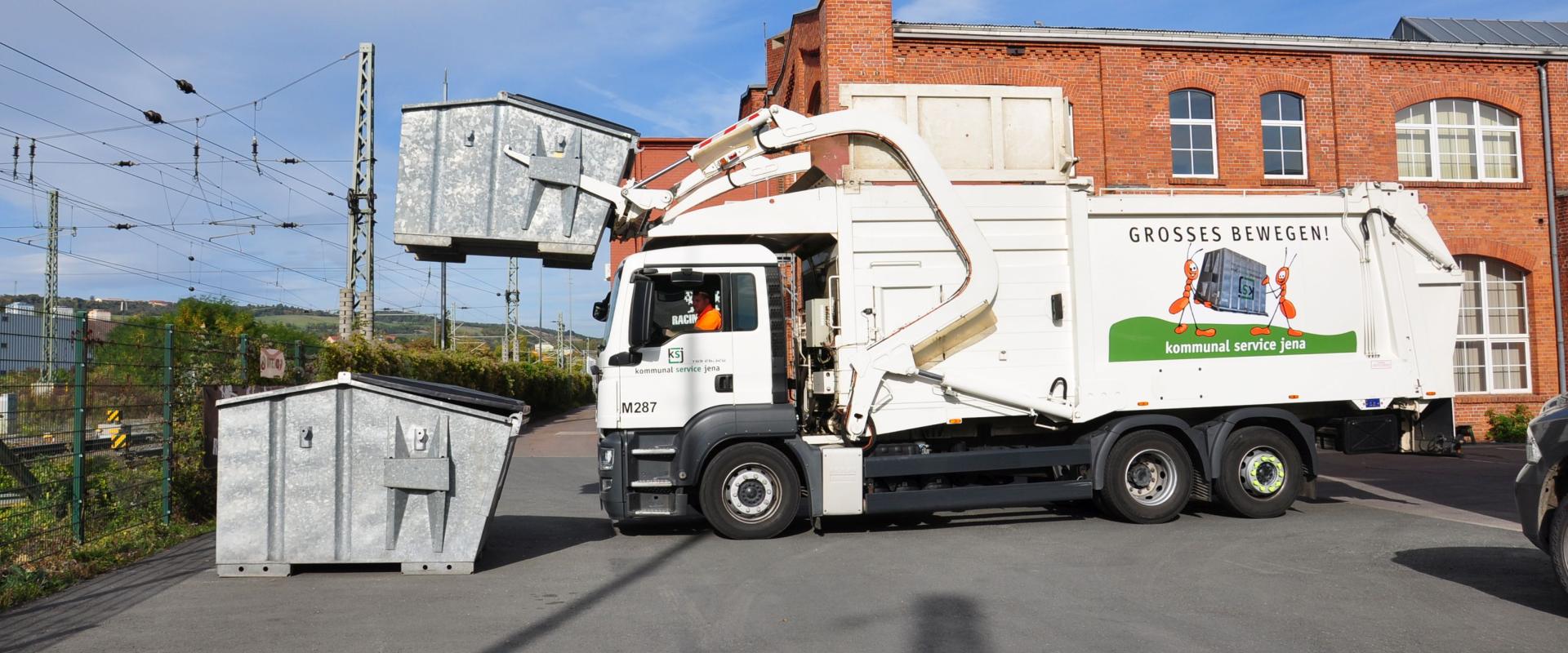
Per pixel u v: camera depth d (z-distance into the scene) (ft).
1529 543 27.17
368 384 24.75
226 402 24.53
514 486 46.88
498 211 30.42
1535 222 66.23
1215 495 32.14
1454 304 33.09
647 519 34.27
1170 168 62.44
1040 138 33.09
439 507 24.61
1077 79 62.03
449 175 30.40
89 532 27.22
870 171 31.17
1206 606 20.35
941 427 31.37
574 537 30.48
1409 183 65.31
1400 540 27.76
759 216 30.42
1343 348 32.35
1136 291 31.27
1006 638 18.07
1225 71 63.52
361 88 75.51
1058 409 30.73
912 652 17.29
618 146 31.24
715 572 24.58
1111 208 31.24
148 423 30.89
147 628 19.24
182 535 30.42
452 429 24.88
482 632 18.86
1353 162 64.44
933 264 30.58
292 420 24.59
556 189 30.81
